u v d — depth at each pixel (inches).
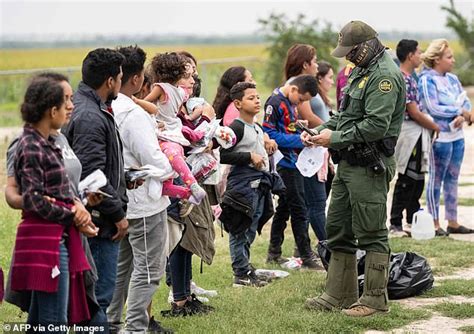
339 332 245.3
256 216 305.1
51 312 187.3
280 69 1114.7
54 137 190.7
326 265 299.7
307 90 320.8
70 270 189.8
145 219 225.0
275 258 343.0
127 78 221.0
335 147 255.0
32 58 2413.9
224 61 1099.9
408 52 388.2
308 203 336.8
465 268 329.1
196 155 262.5
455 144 402.0
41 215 181.8
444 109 398.6
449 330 245.9
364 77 255.0
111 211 200.1
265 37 1131.3
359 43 253.4
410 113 389.7
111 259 207.3
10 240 356.8
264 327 248.1
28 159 181.3
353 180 256.2
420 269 285.4
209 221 265.3
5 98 1086.4
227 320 256.2
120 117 219.9
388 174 257.9
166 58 251.1
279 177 306.7
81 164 197.3
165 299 287.1
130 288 229.8
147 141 219.8
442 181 406.0
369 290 261.1
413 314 259.6
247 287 301.9
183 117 267.4
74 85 880.3
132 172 216.5
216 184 282.0
